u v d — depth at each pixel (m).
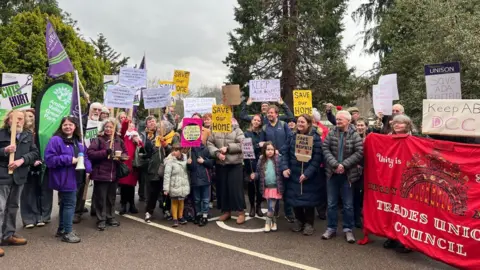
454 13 10.12
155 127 7.05
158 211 7.48
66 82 6.71
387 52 16.89
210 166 6.46
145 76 8.66
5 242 5.23
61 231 5.65
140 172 8.14
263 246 5.30
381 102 7.06
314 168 5.70
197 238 5.66
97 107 6.65
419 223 4.73
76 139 5.51
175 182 6.20
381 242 5.52
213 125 6.55
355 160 5.38
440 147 4.55
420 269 4.46
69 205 5.40
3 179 4.92
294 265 4.57
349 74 16.78
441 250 4.44
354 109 7.16
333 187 5.63
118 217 6.94
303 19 15.84
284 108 8.05
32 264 4.53
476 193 4.14
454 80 5.59
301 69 16.73
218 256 4.88
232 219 6.83
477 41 8.96
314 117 7.87
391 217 5.17
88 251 5.03
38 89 18.47
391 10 14.58
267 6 16.22
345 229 5.57
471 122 4.41
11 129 4.92
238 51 17.08
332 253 5.02
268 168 6.08
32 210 6.12
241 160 6.46
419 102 10.78
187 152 6.41
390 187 5.19
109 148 6.06
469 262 4.12
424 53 10.57
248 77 16.95
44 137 6.30
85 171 5.89
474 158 4.20
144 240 5.54
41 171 6.16
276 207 6.35
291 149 5.94
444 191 4.44
